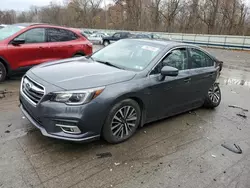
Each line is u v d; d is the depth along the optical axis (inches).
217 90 203.0
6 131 132.3
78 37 283.6
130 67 144.6
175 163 116.3
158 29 1737.2
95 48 777.6
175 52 159.6
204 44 1098.7
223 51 900.6
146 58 149.0
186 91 165.0
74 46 273.0
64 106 108.5
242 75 391.5
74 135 112.2
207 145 137.2
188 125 162.6
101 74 127.5
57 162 109.0
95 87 114.2
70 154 115.8
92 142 127.9
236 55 768.9
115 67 144.0
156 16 1758.1
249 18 1400.1
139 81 131.9
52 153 115.4
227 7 1451.8
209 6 1521.9
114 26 2092.8
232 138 148.9
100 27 2249.0
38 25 246.8
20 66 233.3
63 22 2583.7
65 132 111.7
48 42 251.8
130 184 99.0
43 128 113.7
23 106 133.0
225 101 228.4
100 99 114.1
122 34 914.1
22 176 98.0
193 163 117.7
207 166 116.2
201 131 155.0
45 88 112.0
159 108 148.6
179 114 182.1
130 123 133.7
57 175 100.5
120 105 123.4
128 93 124.0
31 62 239.6
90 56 173.3
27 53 234.5
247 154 131.0
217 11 1494.8
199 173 110.1
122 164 111.7
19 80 247.1
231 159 124.5
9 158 108.6
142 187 97.8
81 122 110.3
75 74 125.3
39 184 94.7
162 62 147.7
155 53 151.3
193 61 173.8
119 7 2054.6
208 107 201.2
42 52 245.0
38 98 114.7
